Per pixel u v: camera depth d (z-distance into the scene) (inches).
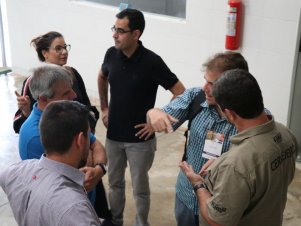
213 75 75.4
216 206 64.3
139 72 107.7
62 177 64.6
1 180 68.3
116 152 117.2
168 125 81.0
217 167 66.1
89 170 81.7
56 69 87.0
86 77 224.1
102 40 209.5
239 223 68.5
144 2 191.2
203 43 175.9
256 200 65.7
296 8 148.1
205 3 168.9
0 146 175.5
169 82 110.8
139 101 110.2
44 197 61.9
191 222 88.7
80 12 211.5
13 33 245.1
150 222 130.6
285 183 69.6
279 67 158.7
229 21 160.7
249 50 163.6
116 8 200.5
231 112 64.7
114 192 122.0
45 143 65.5
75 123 65.2
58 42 116.0
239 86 62.8
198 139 83.4
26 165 67.9
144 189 118.6
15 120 107.8
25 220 63.9
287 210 135.1
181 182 90.0
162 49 189.2
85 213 60.1
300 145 161.2
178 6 181.0
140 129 112.2
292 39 152.3
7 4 239.5
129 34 104.4
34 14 230.7
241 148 64.0
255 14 157.4
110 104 114.3
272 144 64.3
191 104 86.4
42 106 86.4
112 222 124.0
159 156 169.8
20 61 250.1
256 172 62.7
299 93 156.9
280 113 164.1
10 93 228.4
